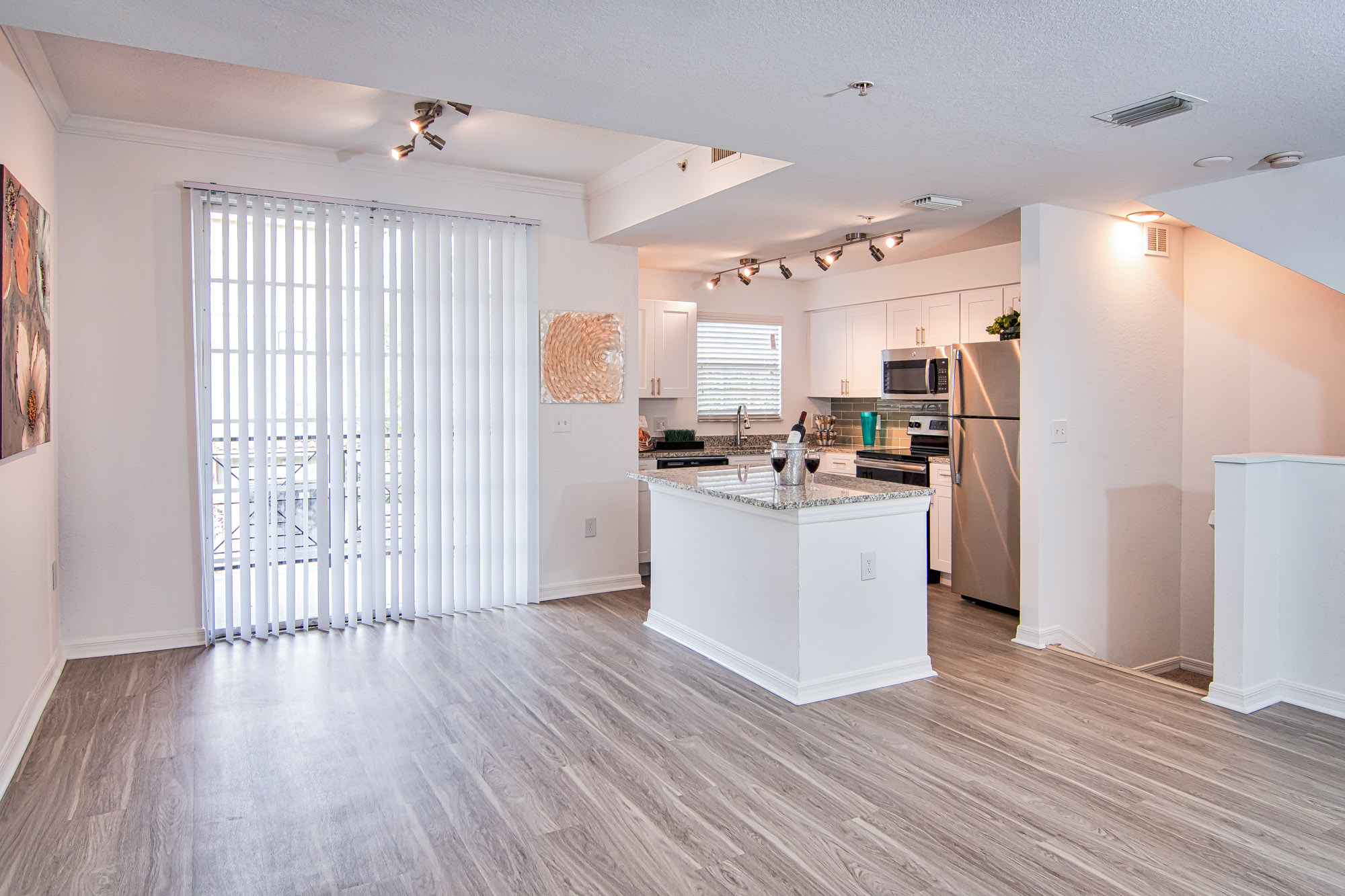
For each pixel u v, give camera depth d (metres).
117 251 3.99
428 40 2.28
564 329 5.15
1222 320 4.68
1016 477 4.92
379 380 4.57
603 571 5.44
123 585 4.07
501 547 4.99
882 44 2.26
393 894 2.14
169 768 2.85
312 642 4.30
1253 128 2.97
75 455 3.94
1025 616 4.33
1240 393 4.61
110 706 3.40
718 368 7.05
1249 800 2.62
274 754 2.96
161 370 4.10
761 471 4.79
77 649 3.99
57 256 3.85
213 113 3.84
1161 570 4.81
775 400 7.30
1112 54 2.31
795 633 3.49
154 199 4.06
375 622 4.65
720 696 3.55
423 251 4.62
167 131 4.04
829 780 2.77
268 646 4.23
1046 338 4.19
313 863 2.28
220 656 4.06
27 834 2.42
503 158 4.59
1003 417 5.00
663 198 4.39
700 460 6.25
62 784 2.74
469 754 2.97
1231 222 3.73
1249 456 3.38
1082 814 2.53
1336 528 3.34
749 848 2.35
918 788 2.71
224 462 4.22
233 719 3.28
